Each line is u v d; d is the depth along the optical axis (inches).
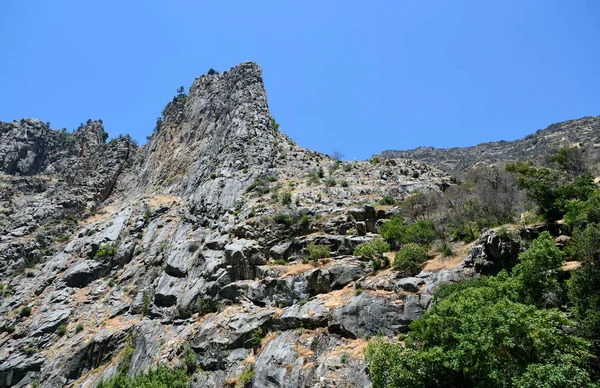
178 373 1283.2
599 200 1013.8
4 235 2878.9
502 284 865.5
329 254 1505.9
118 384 1309.1
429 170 2281.0
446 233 1405.0
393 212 1694.1
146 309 1831.9
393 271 1302.9
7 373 1800.0
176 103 3838.6
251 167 2353.6
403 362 814.5
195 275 1729.8
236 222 1871.3
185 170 2987.2
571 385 611.5
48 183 4264.3
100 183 3503.9
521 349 687.1
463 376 772.6
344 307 1210.6
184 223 2230.6
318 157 2657.5
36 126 5285.4
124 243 2384.4
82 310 2043.6
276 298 1405.0
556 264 871.1
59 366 1749.5
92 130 5201.8
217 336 1369.3
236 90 3159.5
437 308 866.8
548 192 1161.4
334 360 1072.2
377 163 2373.3
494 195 1401.3
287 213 1771.7
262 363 1193.4
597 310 749.9
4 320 2121.1
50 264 2492.6
